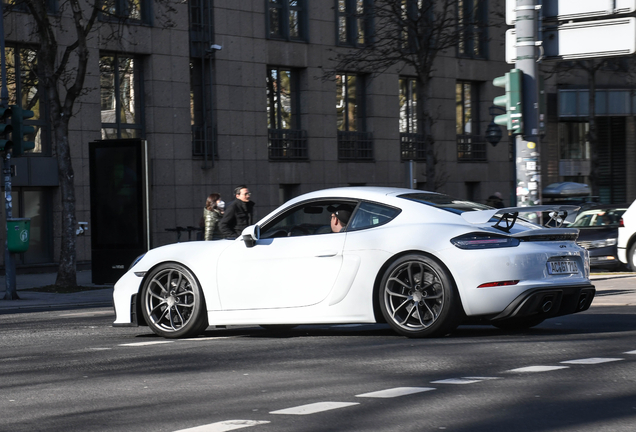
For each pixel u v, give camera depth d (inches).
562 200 1556.3
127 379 284.5
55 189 1122.7
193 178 1256.2
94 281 807.7
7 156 733.9
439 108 1600.6
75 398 254.4
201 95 1286.9
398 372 280.8
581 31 547.2
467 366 288.7
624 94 1915.6
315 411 223.9
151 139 1208.8
